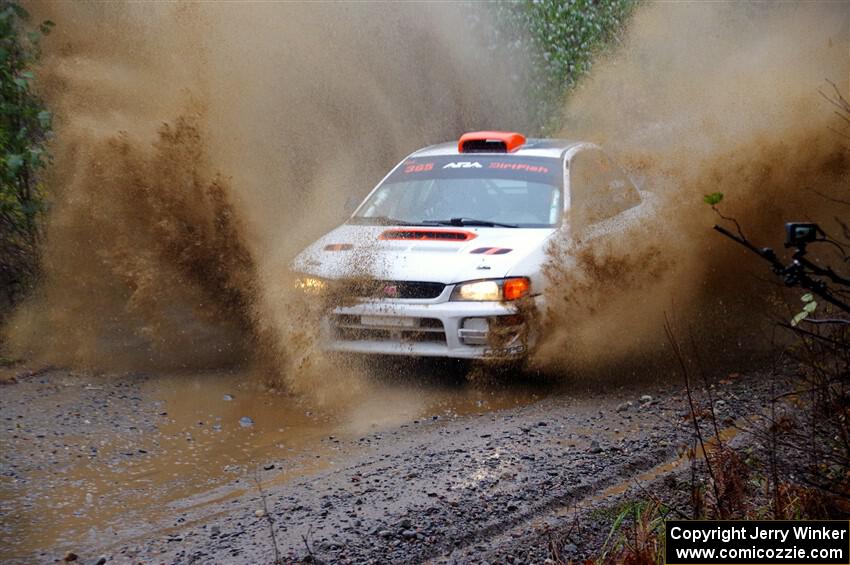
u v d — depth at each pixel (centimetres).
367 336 832
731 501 518
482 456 650
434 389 825
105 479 621
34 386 805
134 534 536
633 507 538
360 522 541
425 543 514
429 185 981
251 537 525
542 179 958
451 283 809
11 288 963
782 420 587
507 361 826
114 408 760
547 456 648
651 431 695
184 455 669
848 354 547
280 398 801
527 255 832
